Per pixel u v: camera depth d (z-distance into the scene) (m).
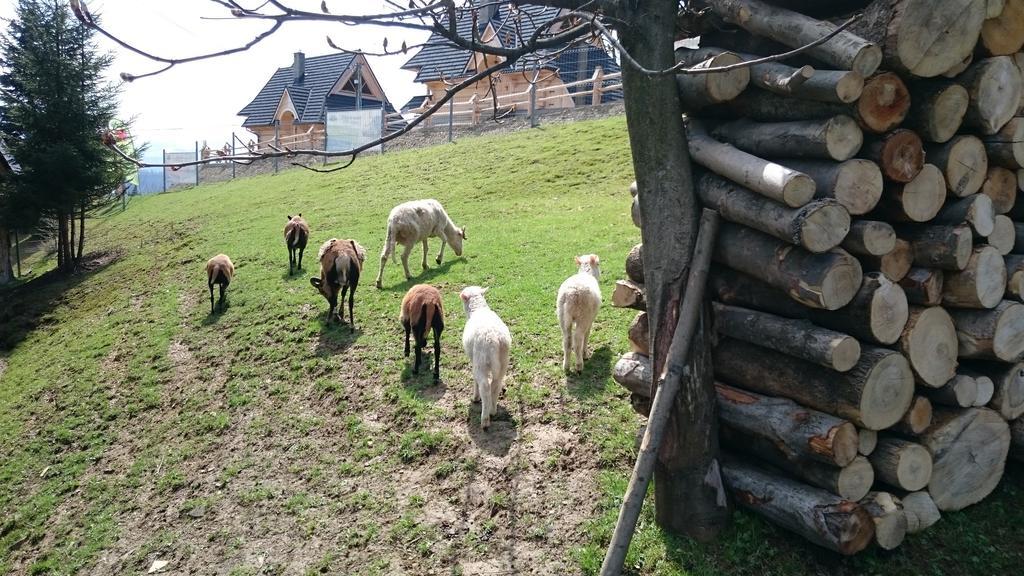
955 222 4.48
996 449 5.00
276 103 43.97
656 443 4.53
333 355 9.85
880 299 4.23
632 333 5.89
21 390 12.17
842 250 4.26
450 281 11.84
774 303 4.80
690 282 4.77
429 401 7.88
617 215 14.77
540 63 5.23
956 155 4.41
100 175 22.09
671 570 4.88
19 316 17.77
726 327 5.08
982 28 4.19
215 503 7.25
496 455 6.61
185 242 20.55
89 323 15.18
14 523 7.96
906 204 4.33
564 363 7.69
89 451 9.18
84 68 21.77
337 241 10.78
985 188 4.67
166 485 7.83
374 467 7.03
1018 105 4.46
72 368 12.36
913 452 4.57
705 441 4.94
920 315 4.45
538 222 15.27
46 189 21.41
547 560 5.32
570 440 6.56
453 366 8.69
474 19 4.09
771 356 4.84
